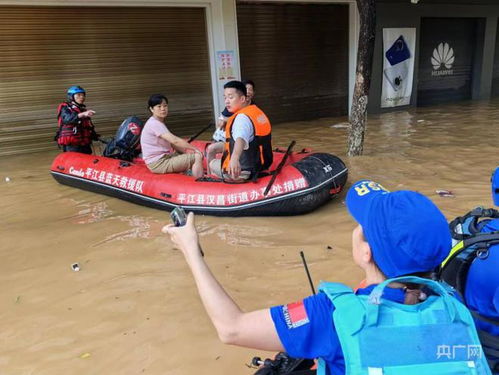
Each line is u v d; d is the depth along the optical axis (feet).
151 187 14.66
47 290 9.41
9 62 23.90
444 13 38.37
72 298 9.05
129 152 18.19
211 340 7.52
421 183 15.71
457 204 13.25
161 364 6.97
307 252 10.68
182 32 28.30
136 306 8.64
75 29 25.21
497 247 4.87
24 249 11.60
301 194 12.80
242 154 13.33
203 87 29.73
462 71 42.68
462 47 41.98
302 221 12.87
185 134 29.76
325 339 3.36
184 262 10.44
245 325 3.54
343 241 11.19
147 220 13.66
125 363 7.04
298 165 13.43
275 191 12.92
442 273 5.28
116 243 11.79
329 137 26.53
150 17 27.12
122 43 26.71
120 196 15.66
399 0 35.68
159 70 28.12
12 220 13.97
